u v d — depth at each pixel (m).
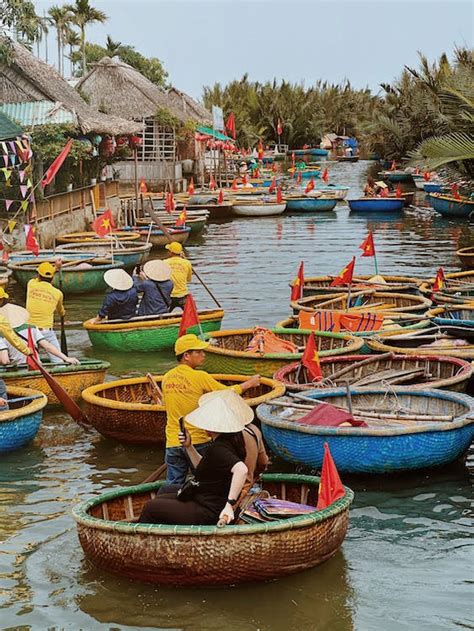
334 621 6.79
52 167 22.31
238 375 11.78
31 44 31.25
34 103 28.48
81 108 31.59
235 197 43.84
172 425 8.23
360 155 88.06
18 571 7.60
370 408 10.42
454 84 29.08
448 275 19.38
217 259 27.08
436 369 12.09
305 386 10.95
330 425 9.44
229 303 19.77
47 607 7.03
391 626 6.72
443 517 8.64
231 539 6.98
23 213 25.00
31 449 10.59
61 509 8.88
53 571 7.59
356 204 41.69
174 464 8.24
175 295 16.28
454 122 28.31
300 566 7.31
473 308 15.51
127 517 7.99
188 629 6.71
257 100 83.38
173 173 45.75
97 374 12.00
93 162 33.62
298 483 8.22
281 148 84.06
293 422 9.48
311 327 14.41
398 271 24.55
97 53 71.94
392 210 41.62
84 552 7.55
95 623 6.80
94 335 14.99
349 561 7.72
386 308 16.48
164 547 7.04
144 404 10.31
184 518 7.25
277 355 12.09
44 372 10.88
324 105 93.19
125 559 7.20
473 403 10.00
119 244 25.06
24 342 11.14
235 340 13.94
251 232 34.50
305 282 18.91
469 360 12.19
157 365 14.31
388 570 7.57
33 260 21.62
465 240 31.30
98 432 10.81
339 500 7.55
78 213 30.16
